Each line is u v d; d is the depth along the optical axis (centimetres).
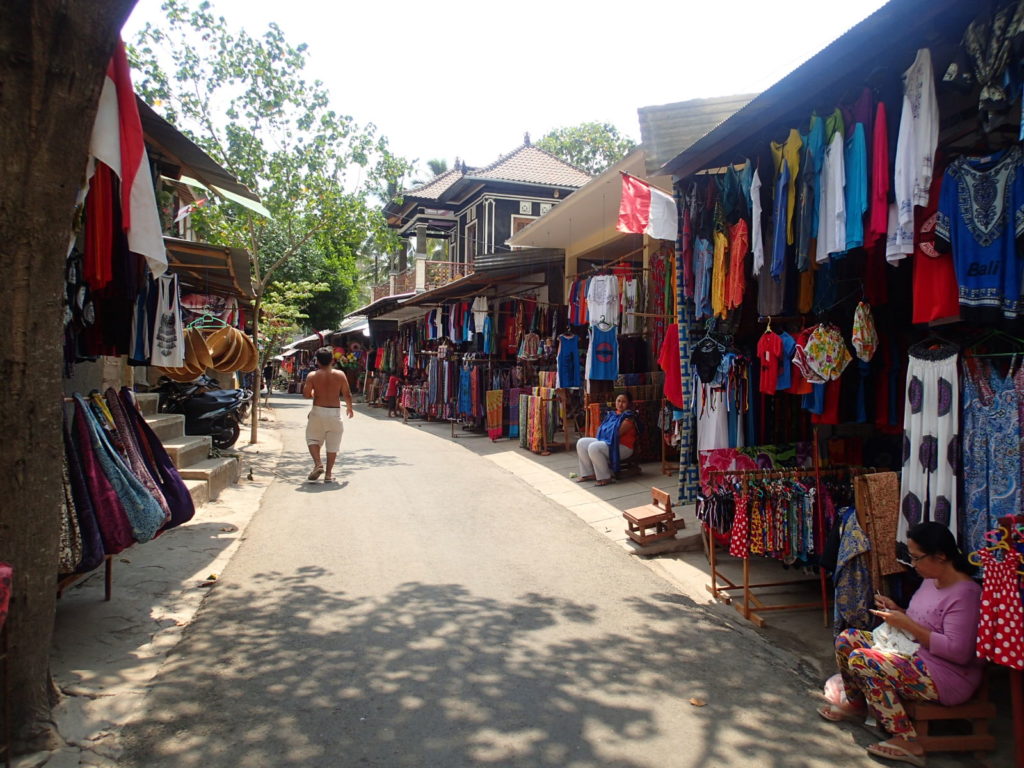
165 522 499
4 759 302
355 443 1455
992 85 331
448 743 328
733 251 564
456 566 610
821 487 496
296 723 343
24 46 282
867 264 518
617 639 459
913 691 330
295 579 567
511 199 2273
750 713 366
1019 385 370
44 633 325
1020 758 317
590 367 1070
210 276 960
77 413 431
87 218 452
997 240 362
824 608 491
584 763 314
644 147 861
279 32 1295
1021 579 315
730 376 628
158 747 321
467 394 1575
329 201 1358
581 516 809
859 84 452
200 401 1109
